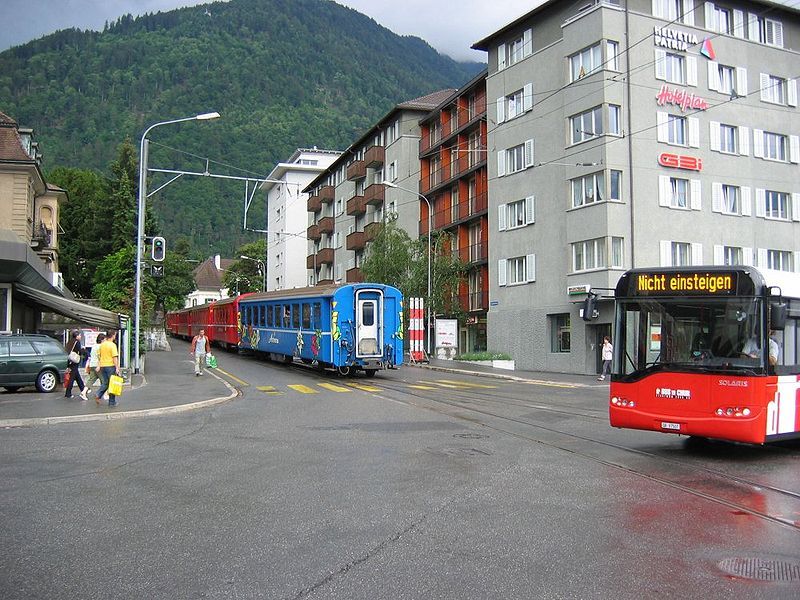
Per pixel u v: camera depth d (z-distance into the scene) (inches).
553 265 1439.5
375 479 350.0
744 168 1460.4
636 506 300.7
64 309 1186.6
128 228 2380.7
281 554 233.0
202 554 233.1
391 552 235.1
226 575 213.2
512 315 1552.7
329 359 1075.9
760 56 1502.2
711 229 1406.3
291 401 743.7
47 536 254.1
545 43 1488.7
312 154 3442.4
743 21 1486.2
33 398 760.3
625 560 228.7
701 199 1400.1
